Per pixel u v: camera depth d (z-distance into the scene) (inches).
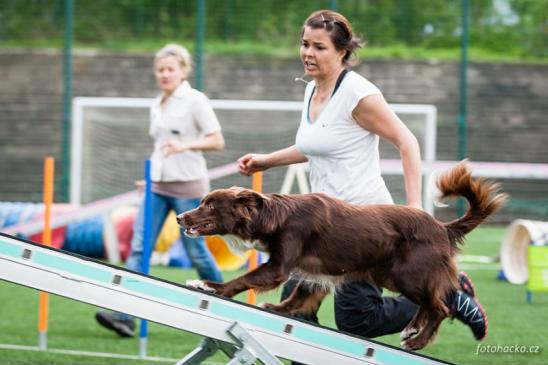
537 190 901.8
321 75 233.8
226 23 966.4
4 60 949.8
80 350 326.3
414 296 223.1
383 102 230.5
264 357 201.0
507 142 935.0
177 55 350.0
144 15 966.4
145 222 309.7
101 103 813.2
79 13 960.9
